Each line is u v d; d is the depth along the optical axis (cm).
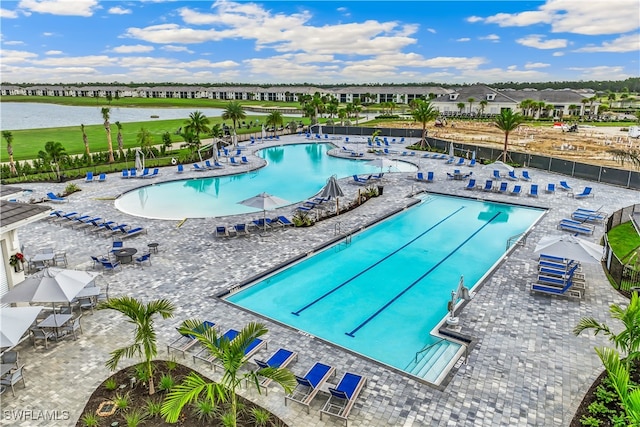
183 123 9119
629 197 2880
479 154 4441
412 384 1072
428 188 3172
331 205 2744
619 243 2073
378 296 1634
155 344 1152
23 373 1121
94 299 1470
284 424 942
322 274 1822
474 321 1369
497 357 1177
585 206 2670
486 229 2373
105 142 6159
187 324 988
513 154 4047
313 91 16850
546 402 1001
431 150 5006
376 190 3011
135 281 1664
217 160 4156
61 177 3472
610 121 8969
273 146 5525
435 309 1534
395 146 5431
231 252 1966
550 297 1524
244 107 13450
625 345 1065
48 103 19200
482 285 1625
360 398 1021
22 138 6612
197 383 844
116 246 1927
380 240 2208
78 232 2238
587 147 5391
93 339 1277
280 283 1734
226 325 1352
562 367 1130
